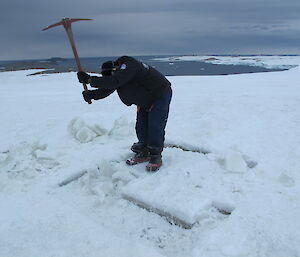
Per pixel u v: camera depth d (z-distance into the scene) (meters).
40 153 3.84
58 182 3.39
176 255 2.36
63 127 5.51
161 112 3.43
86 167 3.66
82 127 4.80
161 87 3.40
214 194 2.93
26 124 5.96
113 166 3.70
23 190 3.26
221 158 3.61
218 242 2.35
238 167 3.36
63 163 3.80
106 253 2.33
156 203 2.83
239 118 5.77
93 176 3.50
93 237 2.51
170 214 2.72
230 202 2.78
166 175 3.34
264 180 3.20
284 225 2.49
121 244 2.42
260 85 12.77
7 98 10.58
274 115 5.96
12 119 6.53
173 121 5.67
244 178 3.22
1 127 5.78
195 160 3.71
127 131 4.79
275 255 2.21
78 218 2.77
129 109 7.43
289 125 5.17
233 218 2.61
